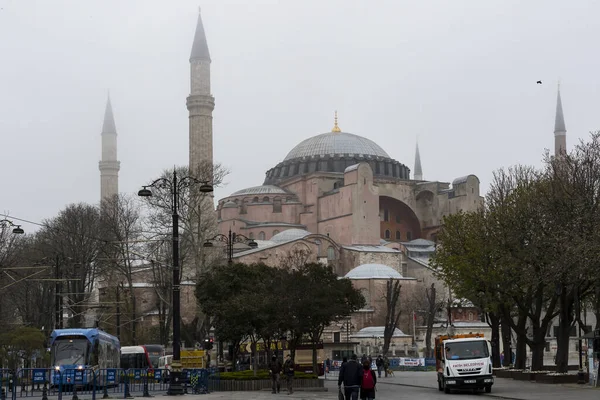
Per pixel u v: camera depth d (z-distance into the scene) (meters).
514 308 68.00
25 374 51.53
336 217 163.25
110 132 180.50
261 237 164.62
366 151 187.62
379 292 142.38
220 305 61.03
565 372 50.34
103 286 120.00
